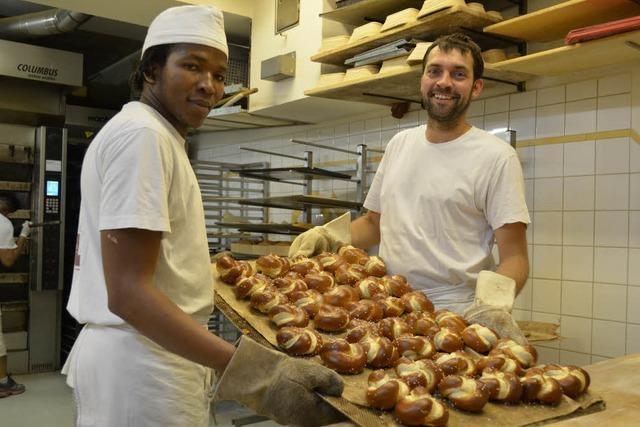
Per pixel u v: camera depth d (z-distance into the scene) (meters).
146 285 1.16
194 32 1.29
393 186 2.15
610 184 2.69
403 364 1.42
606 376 1.61
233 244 4.09
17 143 5.21
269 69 3.84
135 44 5.58
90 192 1.33
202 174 5.01
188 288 1.38
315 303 1.78
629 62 2.62
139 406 1.33
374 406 1.24
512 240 1.93
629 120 2.62
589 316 2.76
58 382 4.93
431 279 2.02
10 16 5.44
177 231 1.35
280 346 1.53
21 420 3.98
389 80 3.09
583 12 2.45
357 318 1.73
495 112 3.18
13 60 4.91
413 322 1.71
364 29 3.18
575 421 1.25
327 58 3.47
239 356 1.20
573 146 2.83
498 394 1.32
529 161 3.01
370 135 4.07
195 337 1.18
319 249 2.26
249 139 5.27
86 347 1.38
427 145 2.10
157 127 1.25
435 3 2.72
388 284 1.92
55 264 5.23
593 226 2.75
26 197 5.30
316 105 3.93
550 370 1.44
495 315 1.65
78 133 5.88
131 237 1.16
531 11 2.99
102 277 1.35
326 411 1.25
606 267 2.70
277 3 4.00
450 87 1.96
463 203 1.98
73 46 5.64
